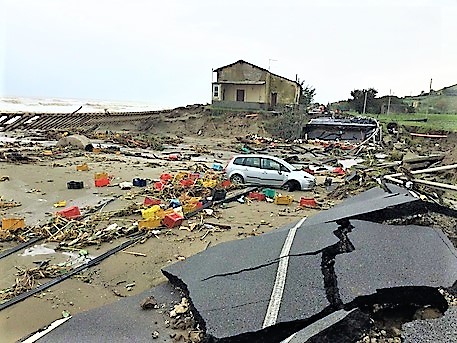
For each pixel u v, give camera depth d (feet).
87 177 67.51
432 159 70.18
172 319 20.16
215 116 169.48
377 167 63.31
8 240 35.09
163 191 55.21
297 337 14.93
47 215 44.37
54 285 26.78
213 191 52.44
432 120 158.81
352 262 19.83
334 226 24.91
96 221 40.88
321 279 19.02
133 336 18.94
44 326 21.79
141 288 26.32
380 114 195.11
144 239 35.50
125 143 127.85
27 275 28.02
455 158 68.08
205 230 38.27
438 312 16.78
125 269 29.35
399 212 26.55
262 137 149.07
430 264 19.52
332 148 124.36
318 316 16.71
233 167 61.31
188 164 87.97
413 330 14.76
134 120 172.65
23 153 92.17
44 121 143.95
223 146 130.41
